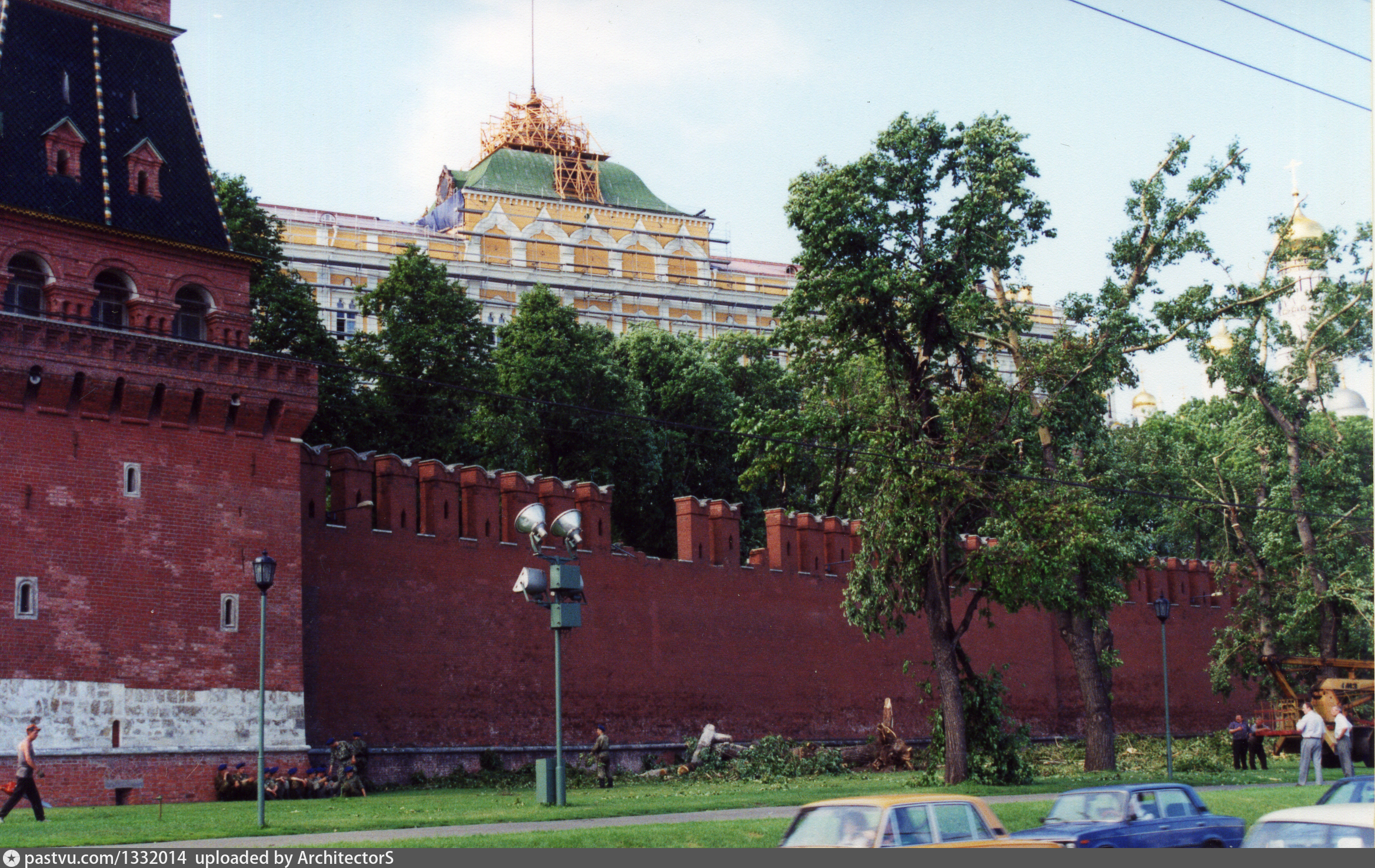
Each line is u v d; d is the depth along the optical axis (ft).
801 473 219.61
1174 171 141.49
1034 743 193.06
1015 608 122.72
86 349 118.11
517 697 152.05
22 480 114.52
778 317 130.11
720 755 157.17
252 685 123.95
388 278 209.97
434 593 147.43
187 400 123.75
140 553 119.75
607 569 162.40
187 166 131.13
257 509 127.24
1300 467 182.39
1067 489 134.62
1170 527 238.27
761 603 176.55
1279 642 186.29
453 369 203.51
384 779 139.03
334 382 192.85
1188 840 70.49
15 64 123.34
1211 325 146.51
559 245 359.87
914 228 127.65
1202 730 219.00
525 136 383.04
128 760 115.65
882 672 186.80
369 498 145.69
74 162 122.93
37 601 113.70
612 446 215.72
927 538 124.77
